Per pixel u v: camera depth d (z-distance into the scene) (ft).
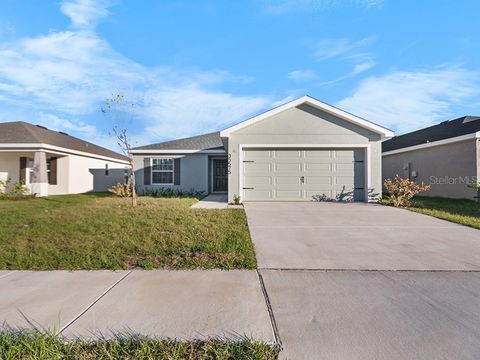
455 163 46.60
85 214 27.71
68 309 9.98
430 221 25.85
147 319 9.33
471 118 54.24
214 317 9.50
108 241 18.22
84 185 63.67
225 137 39.78
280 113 39.29
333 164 39.52
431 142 50.19
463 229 22.76
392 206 35.17
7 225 23.11
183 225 22.68
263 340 8.23
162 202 38.73
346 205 35.81
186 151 54.49
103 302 10.52
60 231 20.75
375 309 10.12
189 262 14.82
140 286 12.00
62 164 58.13
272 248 17.65
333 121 39.29
